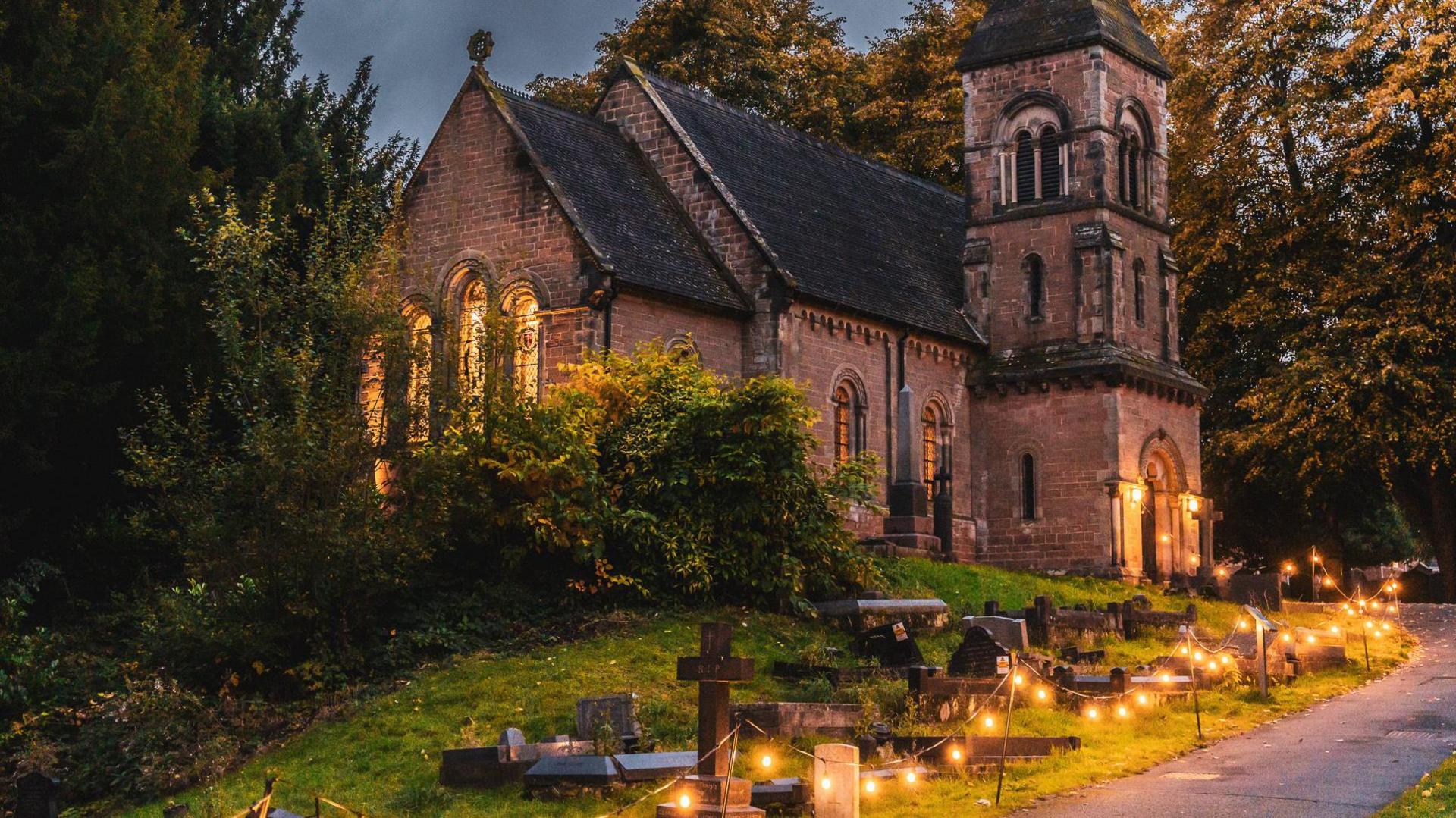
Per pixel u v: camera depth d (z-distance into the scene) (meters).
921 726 25.72
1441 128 56.34
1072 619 35.25
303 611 30.52
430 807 23.22
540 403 35.44
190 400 38.62
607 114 50.59
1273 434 56.16
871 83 74.81
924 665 29.95
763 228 48.53
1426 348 55.75
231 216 34.28
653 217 46.97
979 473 53.62
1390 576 74.00
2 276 35.38
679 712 27.11
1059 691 28.19
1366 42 56.56
